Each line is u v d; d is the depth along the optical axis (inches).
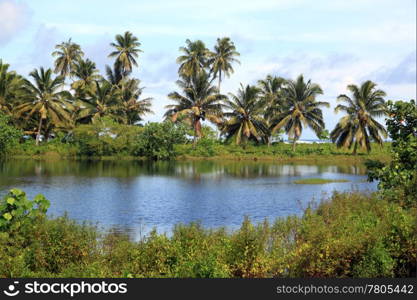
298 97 2645.2
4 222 330.3
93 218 828.6
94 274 295.6
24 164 2076.8
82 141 2571.4
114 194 1146.0
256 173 1854.1
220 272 303.3
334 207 611.5
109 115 2721.5
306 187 1357.0
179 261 329.7
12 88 2536.9
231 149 2795.3
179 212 908.0
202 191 1240.2
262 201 1068.5
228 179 1584.6
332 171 1988.2
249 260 337.4
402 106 443.8
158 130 2541.8
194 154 2706.7
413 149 431.2
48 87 2493.8
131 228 740.7
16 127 2500.0
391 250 338.6
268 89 2979.8
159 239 345.1
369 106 2420.0
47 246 333.4
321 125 2657.5
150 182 1441.9
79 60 2972.4
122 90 2970.0
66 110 2655.0
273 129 2704.2
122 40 3095.5
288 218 571.2
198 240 369.1
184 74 2851.9
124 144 2581.2
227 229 717.9
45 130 2748.5
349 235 349.4
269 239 449.4
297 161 2610.7
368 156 2672.2
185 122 2682.1
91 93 2736.2
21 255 316.5
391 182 432.5
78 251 338.3
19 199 342.0
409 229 341.7
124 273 295.3
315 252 328.8
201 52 2891.2
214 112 2684.5
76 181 1416.1
